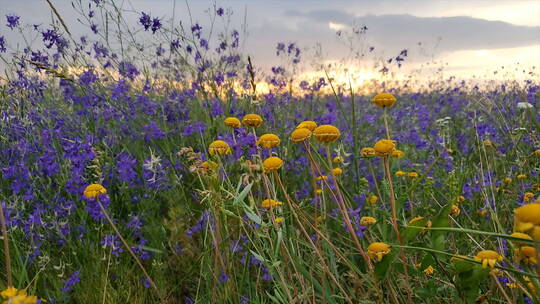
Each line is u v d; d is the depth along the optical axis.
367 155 2.35
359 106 7.43
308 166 4.04
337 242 2.74
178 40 4.73
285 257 2.02
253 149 3.18
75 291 2.65
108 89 4.91
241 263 2.69
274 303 2.21
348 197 2.33
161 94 5.23
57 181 3.29
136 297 2.56
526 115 4.32
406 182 3.06
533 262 1.38
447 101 8.49
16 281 2.36
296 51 6.62
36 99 4.40
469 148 4.42
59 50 4.59
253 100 3.03
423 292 1.84
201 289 2.57
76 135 4.14
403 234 1.71
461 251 2.51
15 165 3.39
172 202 3.47
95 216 2.87
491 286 1.90
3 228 1.60
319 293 2.18
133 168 3.85
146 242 3.18
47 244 2.94
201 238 2.87
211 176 1.95
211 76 5.04
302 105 6.55
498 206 2.70
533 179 3.25
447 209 1.75
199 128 3.92
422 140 4.59
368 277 1.93
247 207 1.81
